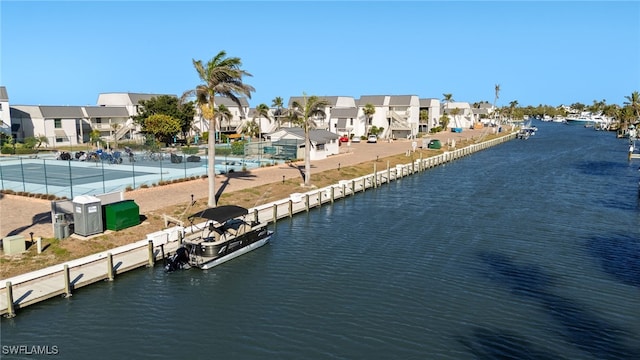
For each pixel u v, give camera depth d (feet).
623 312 75.82
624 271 93.66
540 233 121.19
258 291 83.92
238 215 100.53
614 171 237.04
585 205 155.74
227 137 342.64
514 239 115.85
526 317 73.97
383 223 131.75
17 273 81.66
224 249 96.78
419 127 473.26
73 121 326.44
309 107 169.89
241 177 181.98
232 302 79.25
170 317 73.61
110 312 74.64
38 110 312.71
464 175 228.84
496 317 73.97
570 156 312.29
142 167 208.54
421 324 71.67
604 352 64.08
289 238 116.57
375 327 70.74
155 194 144.87
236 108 407.23
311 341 66.69
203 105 129.80
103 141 302.25
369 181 191.11
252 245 105.50
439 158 271.90
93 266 88.12
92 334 68.08
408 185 199.62
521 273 92.58
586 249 107.86
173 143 304.30
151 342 66.28
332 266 96.73
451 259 100.89
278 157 242.99
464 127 596.70
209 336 68.08
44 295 75.82
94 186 156.87
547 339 67.36
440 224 130.82
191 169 201.36
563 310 76.48
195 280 88.58
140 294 81.46
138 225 109.29
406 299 80.59
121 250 95.30
